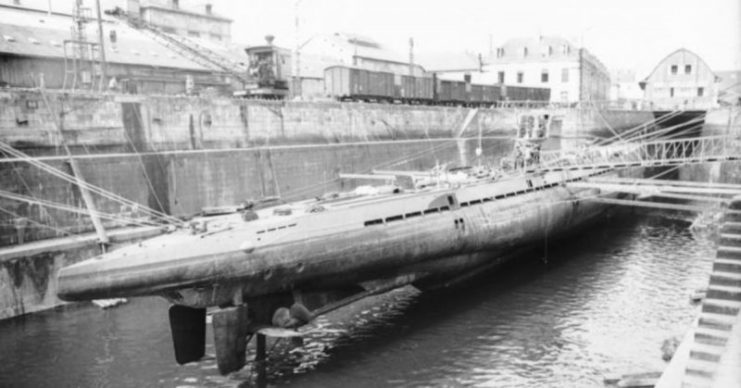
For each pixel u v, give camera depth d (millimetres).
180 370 19750
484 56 93875
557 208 35281
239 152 36625
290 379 19047
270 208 25469
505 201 31797
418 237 25562
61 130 28562
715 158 32156
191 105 34406
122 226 30453
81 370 19625
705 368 11508
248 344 21922
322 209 23562
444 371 19453
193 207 34156
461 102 63812
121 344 21812
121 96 31062
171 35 55156
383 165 48750
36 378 19047
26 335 22609
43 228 27312
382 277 25094
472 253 29359
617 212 46594
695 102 76062
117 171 30422
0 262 24109
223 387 18531
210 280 19375
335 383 18703
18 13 50344
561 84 83750
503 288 28469
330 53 84750
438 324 23672
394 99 54750
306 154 41375
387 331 23000
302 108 41625
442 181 31516
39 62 43750
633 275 29859
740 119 54875
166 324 23812
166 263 18703
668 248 35531
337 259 22547
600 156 48406
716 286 12984
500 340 21922
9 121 26625
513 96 70500
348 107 45781
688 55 77125
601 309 24984
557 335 22297
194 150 34500
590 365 19672
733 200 13320
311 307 23047
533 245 34750
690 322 23203
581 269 31469
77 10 38531
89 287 18000
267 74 44312
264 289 20828
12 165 26391
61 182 28047
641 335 22109
